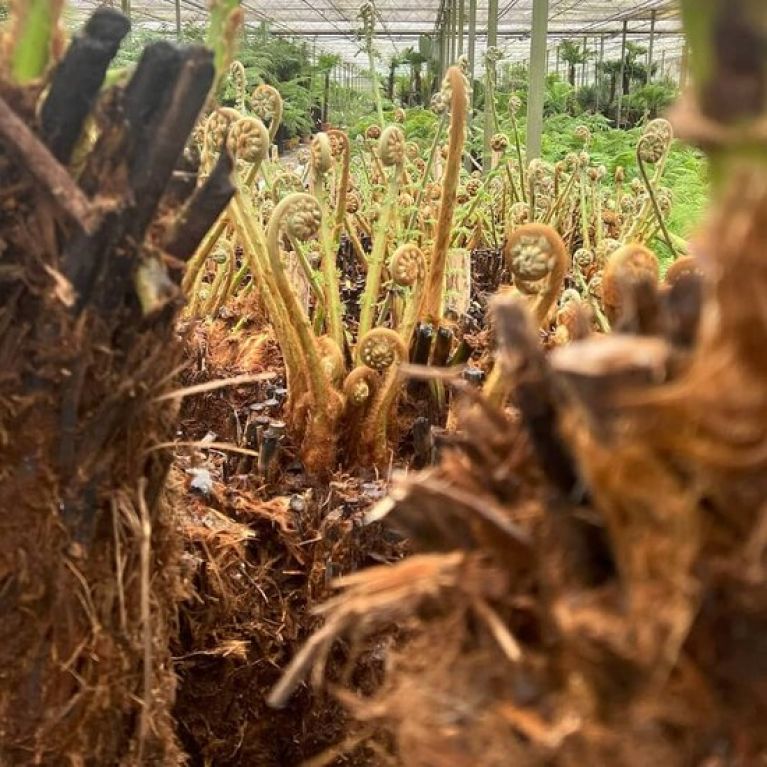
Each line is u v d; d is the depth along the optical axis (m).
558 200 1.67
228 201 0.40
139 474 0.43
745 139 0.18
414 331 0.90
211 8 0.42
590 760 0.25
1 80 0.35
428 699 0.29
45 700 0.41
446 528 0.29
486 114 2.12
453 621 0.29
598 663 0.24
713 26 0.19
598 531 0.25
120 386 0.39
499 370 0.65
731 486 0.21
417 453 0.79
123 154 0.36
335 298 0.88
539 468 0.27
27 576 0.40
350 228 1.20
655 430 0.21
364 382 0.80
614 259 0.49
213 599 0.69
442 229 0.87
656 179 1.22
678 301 0.23
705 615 0.23
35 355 0.38
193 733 0.72
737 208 0.19
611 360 0.22
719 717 0.24
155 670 0.47
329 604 0.31
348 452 0.82
